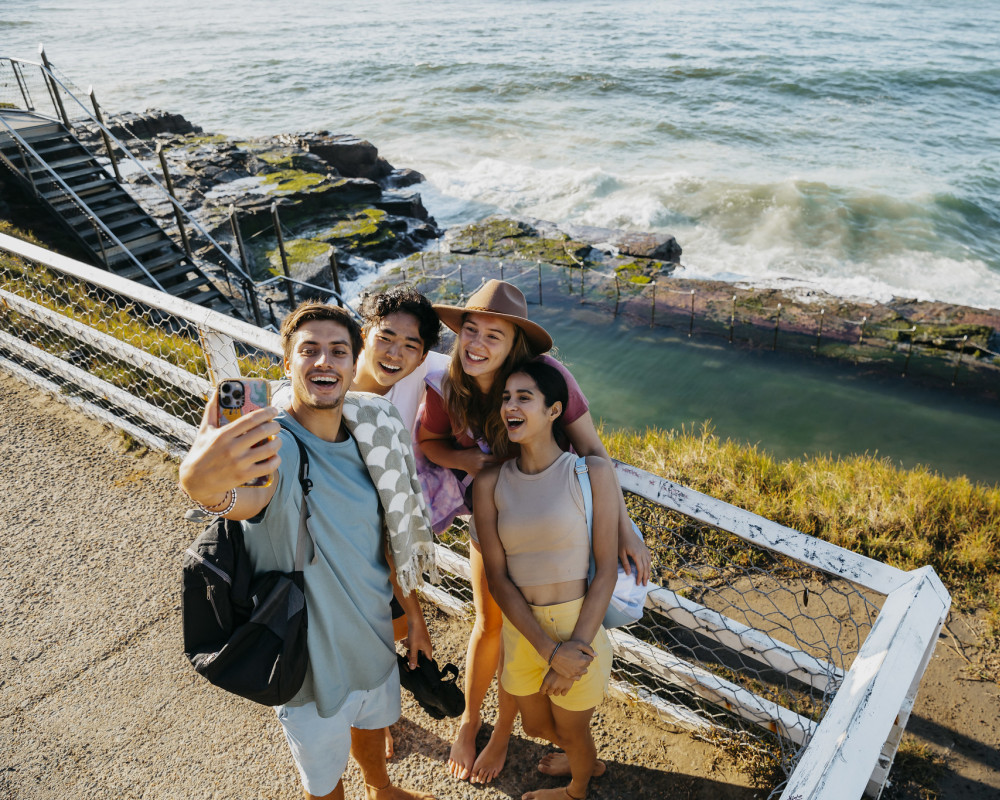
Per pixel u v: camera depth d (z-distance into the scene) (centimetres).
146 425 474
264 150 2631
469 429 252
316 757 209
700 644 338
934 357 1389
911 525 444
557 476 214
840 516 464
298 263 1842
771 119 3781
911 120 3712
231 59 5869
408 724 291
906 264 2061
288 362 191
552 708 234
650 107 4041
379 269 1956
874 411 1216
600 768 263
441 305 238
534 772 269
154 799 263
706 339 1484
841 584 391
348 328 185
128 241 1329
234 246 1883
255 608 175
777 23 6919
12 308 551
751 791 256
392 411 208
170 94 4700
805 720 256
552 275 1850
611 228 2361
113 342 466
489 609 261
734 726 282
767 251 2180
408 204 2338
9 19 8775
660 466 543
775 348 1436
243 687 174
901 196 2572
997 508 467
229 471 149
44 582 363
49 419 492
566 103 4178
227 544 174
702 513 227
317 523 187
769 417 1208
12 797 264
